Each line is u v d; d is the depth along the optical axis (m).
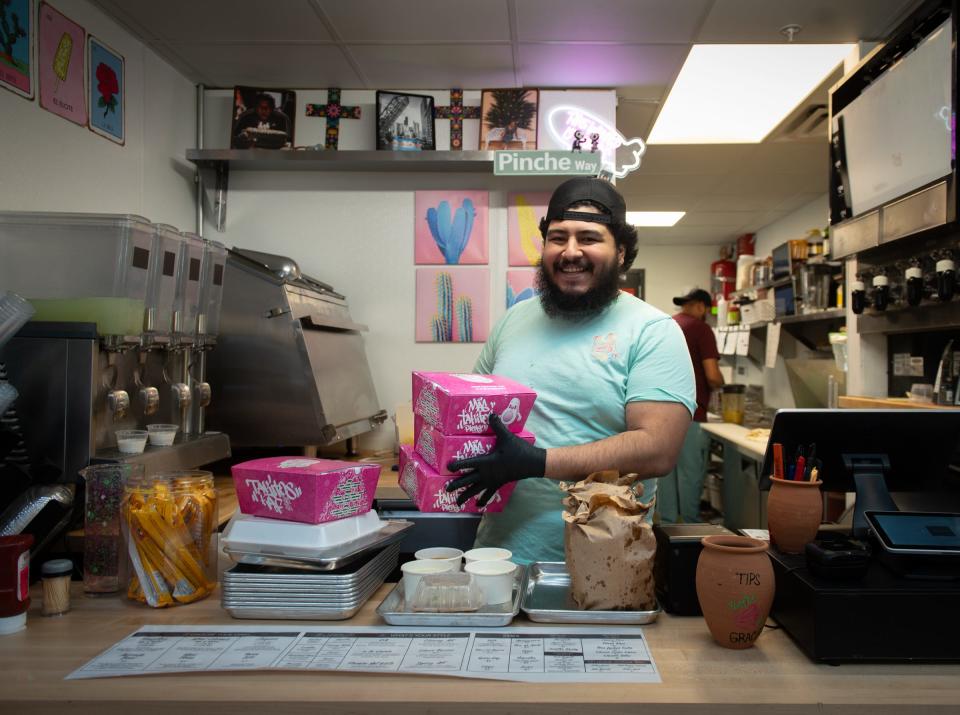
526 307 1.78
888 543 1.08
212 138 3.25
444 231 3.22
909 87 2.19
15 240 1.69
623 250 1.65
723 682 0.94
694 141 4.22
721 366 7.34
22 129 2.09
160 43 2.76
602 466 1.30
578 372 1.53
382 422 3.10
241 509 1.26
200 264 2.02
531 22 2.63
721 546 1.05
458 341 3.25
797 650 1.06
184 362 2.04
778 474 1.26
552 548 1.50
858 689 0.92
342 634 1.10
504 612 1.13
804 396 4.11
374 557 1.29
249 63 2.96
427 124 3.19
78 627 1.15
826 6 2.53
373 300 3.25
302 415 2.53
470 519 1.67
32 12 2.12
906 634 1.00
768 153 4.46
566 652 1.02
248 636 1.10
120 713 0.89
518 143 3.20
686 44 2.82
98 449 1.65
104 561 1.31
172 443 1.86
